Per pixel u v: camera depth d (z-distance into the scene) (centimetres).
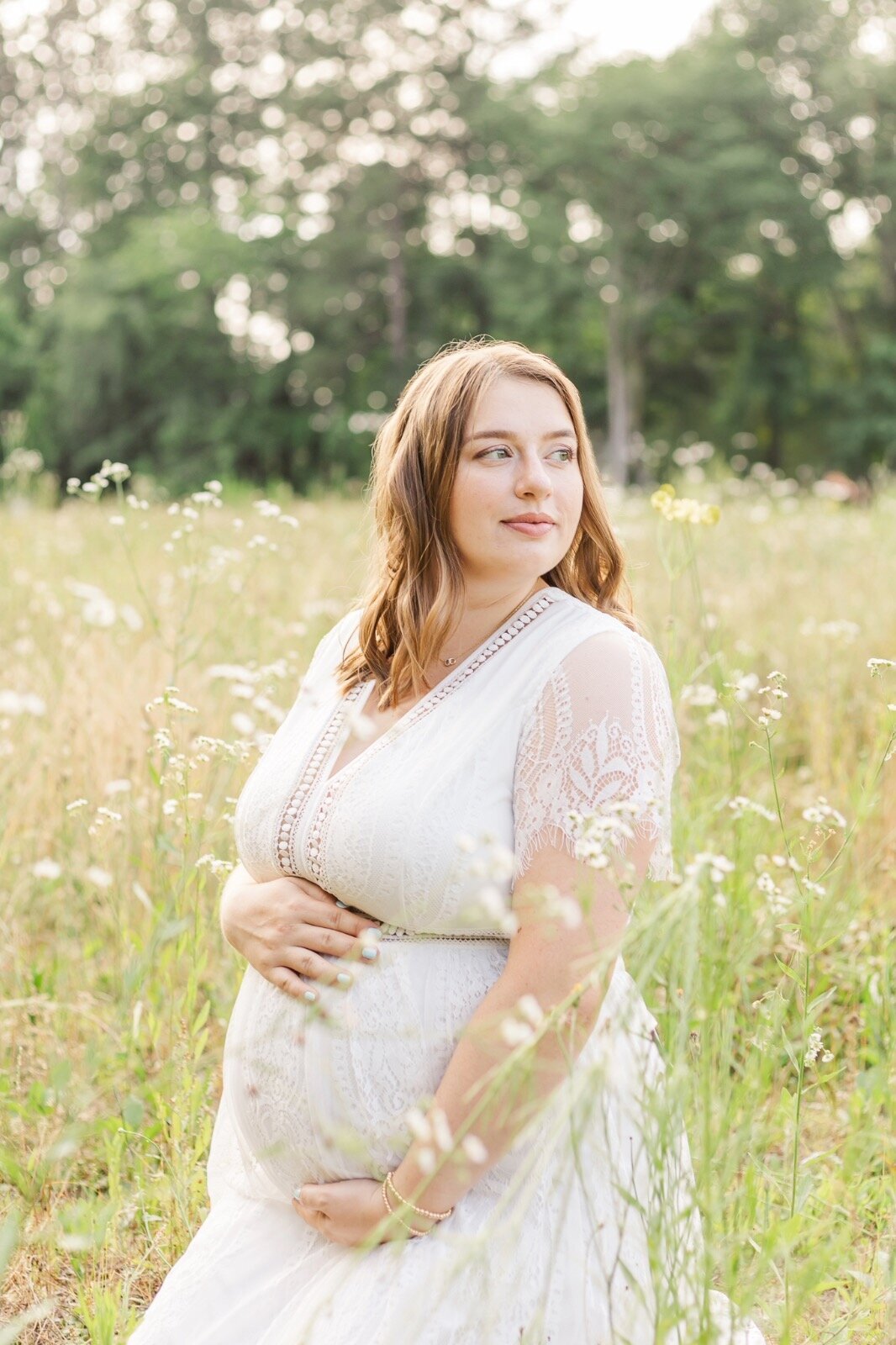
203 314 3556
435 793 190
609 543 223
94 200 3847
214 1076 282
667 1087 157
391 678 211
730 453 3606
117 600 549
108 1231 232
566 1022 178
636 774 187
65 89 4122
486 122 3556
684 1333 182
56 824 362
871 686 457
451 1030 191
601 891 181
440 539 205
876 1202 235
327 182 3766
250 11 3909
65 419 3559
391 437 219
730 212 3353
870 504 1017
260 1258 204
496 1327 179
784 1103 244
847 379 3650
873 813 356
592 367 3666
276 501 1085
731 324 3688
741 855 282
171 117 3831
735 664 450
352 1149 167
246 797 216
